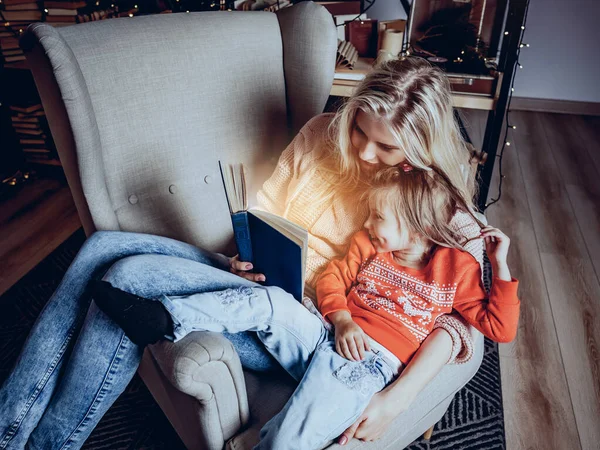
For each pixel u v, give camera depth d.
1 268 1.85
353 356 0.91
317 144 1.14
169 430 1.30
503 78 1.58
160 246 1.05
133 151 1.13
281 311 0.92
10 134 2.30
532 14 2.98
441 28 1.69
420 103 0.92
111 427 1.30
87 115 0.98
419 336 0.97
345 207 1.11
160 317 0.82
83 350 0.88
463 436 1.30
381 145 0.96
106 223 1.11
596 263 1.95
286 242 0.89
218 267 1.12
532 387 1.44
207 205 1.28
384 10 2.56
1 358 1.48
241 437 0.91
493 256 0.96
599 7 2.88
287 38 1.27
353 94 0.99
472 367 1.06
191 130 1.20
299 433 0.83
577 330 1.63
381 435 0.93
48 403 0.94
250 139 1.30
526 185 2.45
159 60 1.11
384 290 1.00
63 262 1.88
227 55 1.20
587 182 2.51
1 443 0.92
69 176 1.07
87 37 1.02
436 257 0.99
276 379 1.02
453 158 1.01
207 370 0.80
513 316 0.93
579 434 1.32
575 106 3.22
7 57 2.12
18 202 2.25
